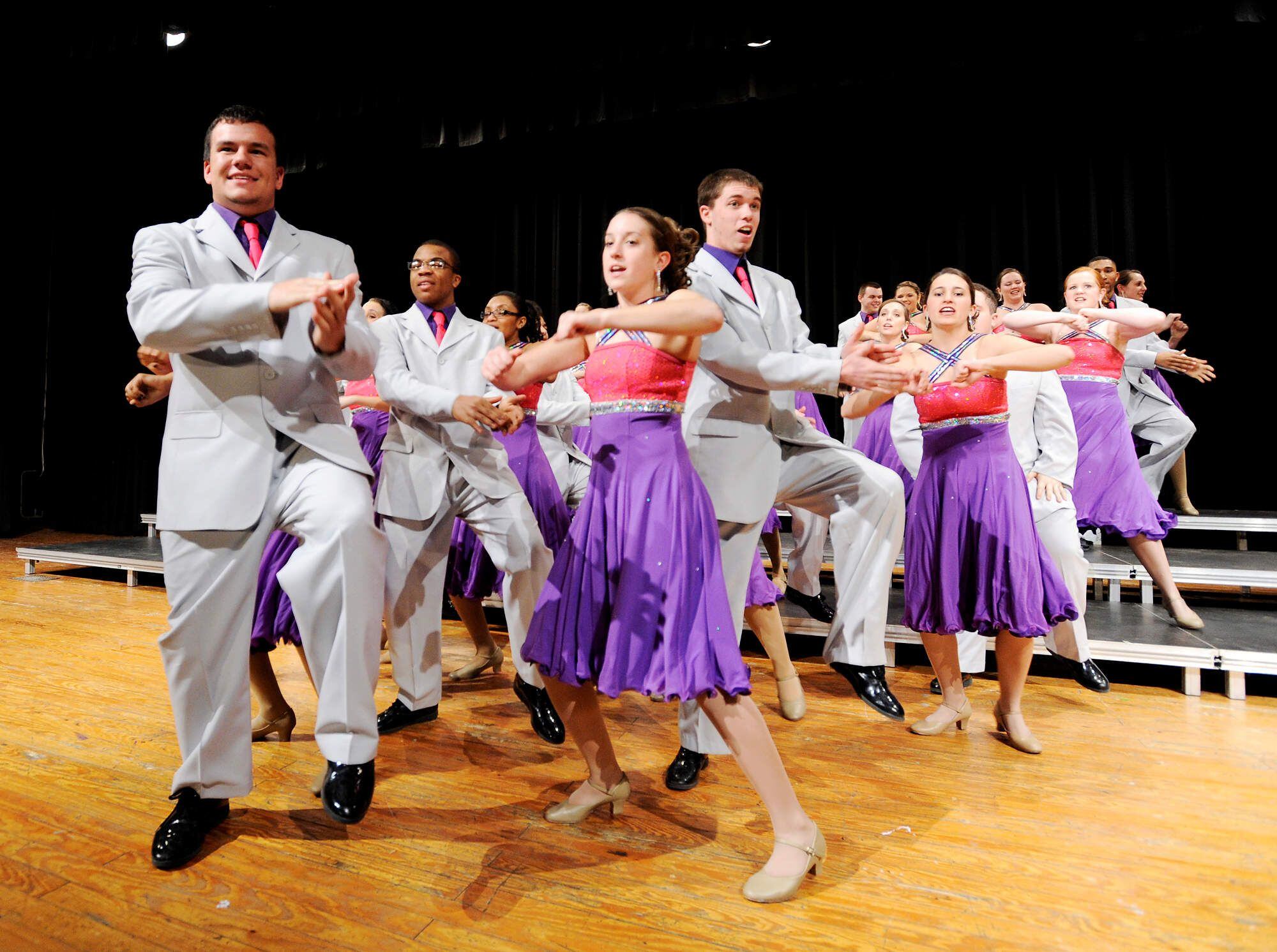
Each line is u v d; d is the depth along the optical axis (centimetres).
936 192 597
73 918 143
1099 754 227
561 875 160
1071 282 341
